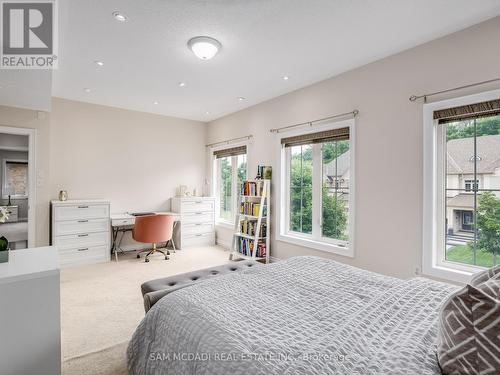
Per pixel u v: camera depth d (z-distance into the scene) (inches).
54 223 154.3
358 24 90.4
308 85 145.2
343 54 111.1
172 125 215.0
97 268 155.0
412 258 103.4
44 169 160.2
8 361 50.8
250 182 169.9
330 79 134.4
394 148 109.3
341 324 46.4
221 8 82.6
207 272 96.5
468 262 94.9
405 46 104.2
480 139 92.7
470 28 90.4
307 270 75.1
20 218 204.5
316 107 141.2
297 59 115.7
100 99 172.9
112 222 171.0
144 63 120.1
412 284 64.9
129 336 85.5
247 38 99.6
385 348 40.1
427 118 99.4
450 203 98.9
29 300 52.5
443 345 35.3
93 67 124.3
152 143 205.8
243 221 174.4
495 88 85.3
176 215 195.6
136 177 199.2
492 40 85.8
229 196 215.6
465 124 95.7
